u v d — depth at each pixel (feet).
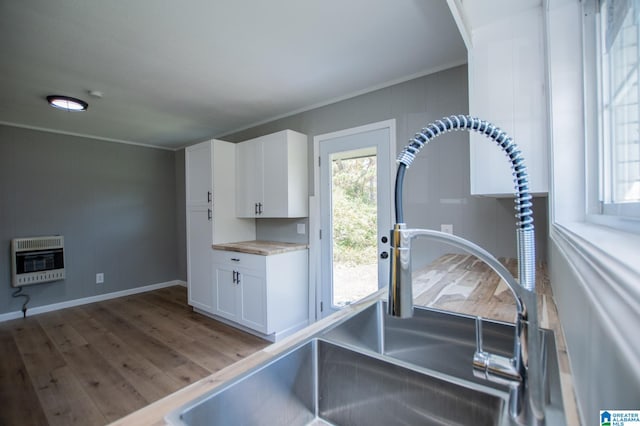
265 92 9.18
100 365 8.05
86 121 11.80
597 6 3.51
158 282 16.19
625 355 0.82
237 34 6.20
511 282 1.86
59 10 5.37
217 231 11.32
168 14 5.54
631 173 2.35
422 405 2.31
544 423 1.67
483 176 5.26
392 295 1.88
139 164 15.57
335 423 2.71
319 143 10.21
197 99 9.68
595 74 3.51
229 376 2.20
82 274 13.58
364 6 5.41
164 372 7.70
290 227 11.27
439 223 7.75
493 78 5.05
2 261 11.68
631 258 1.36
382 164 8.73
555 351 2.32
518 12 4.86
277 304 9.59
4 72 7.67
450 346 3.34
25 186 12.23
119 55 6.95
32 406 6.41
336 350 2.73
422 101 8.02
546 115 4.64
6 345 9.30
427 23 5.92
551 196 3.97
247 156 11.41
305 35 6.27
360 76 8.17
